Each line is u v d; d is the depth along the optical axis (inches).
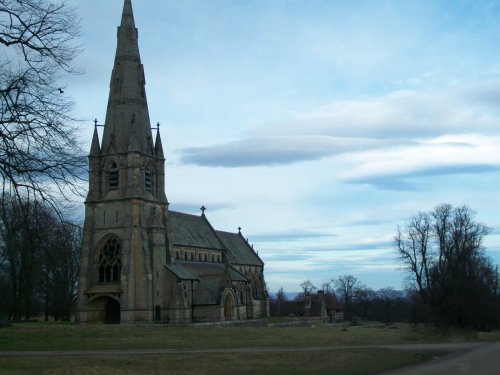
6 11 1307.8
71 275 4771.2
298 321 5728.3
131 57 4857.3
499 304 4987.7
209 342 2743.6
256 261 6835.6
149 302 4404.5
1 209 1348.4
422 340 3380.9
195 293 4854.8
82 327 3238.2
